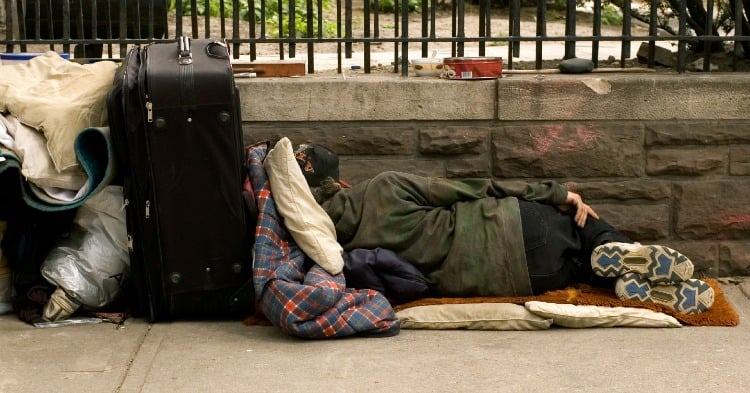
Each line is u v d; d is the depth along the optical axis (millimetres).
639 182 5746
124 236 5078
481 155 5734
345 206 5246
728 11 7262
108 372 4352
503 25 12117
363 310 4820
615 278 5148
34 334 4836
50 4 5918
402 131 5703
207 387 4172
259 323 5004
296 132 5707
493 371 4352
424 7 5961
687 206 5766
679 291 5027
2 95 5055
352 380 4242
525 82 5629
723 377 4289
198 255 4902
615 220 5770
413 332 4910
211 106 4770
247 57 8023
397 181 5258
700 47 7445
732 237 5820
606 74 5910
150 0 5758
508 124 5703
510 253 5062
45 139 4980
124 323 5027
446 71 5730
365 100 5660
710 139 5707
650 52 6109
